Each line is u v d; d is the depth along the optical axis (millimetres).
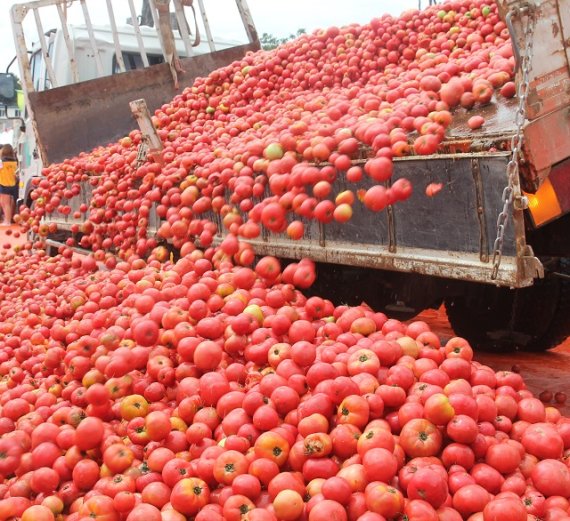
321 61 8195
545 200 3906
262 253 5898
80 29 12992
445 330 7789
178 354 4430
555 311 6121
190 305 4934
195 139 7664
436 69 5859
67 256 9109
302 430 3484
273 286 5371
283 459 3441
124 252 7863
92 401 3980
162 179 7090
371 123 4871
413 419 3428
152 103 11016
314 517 2938
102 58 13008
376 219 4668
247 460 3426
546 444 3400
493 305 6301
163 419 3734
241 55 11516
